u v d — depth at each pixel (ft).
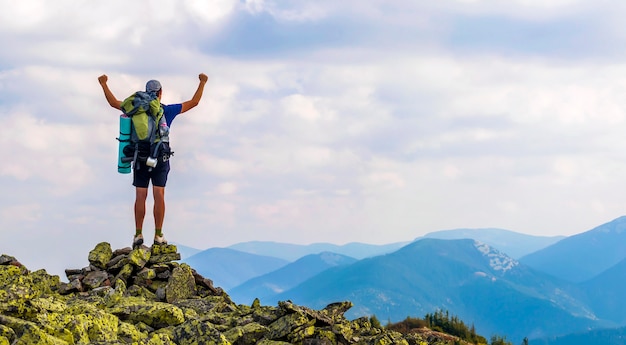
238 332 37.50
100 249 48.29
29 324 28.78
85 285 45.19
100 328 31.89
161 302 42.42
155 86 48.01
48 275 44.78
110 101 48.26
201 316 41.32
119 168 47.91
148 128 47.29
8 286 31.63
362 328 43.45
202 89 49.80
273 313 41.55
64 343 28.91
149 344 31.63
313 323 39.50
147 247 49.52
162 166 48.60
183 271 46.50
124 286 44.55
